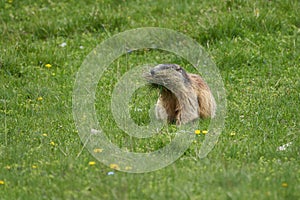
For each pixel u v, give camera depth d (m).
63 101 31.53
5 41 39.31
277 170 22.50
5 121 28.03
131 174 22.42
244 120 28.52
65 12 42.56
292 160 23.78
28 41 39.16
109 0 43.69
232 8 41.25
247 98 31.28
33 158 24.44
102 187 20.94
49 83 34.09
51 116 29.66
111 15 41.25
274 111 29.34
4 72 35.31
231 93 32.25
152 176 21.97
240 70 35.19
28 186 21.88
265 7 40.84
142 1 43.72
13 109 30.66
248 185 20.75
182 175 21.94
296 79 33.53
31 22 41.06
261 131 27.17
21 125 28.31
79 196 20.56
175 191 20.39
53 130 27.80
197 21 40.03
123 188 20.66
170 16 41.44
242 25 39.12
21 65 35.97
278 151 24.70
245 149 25.06
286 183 20.98
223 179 21.09
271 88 32.69
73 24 40.78
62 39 39.62
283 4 40.94
